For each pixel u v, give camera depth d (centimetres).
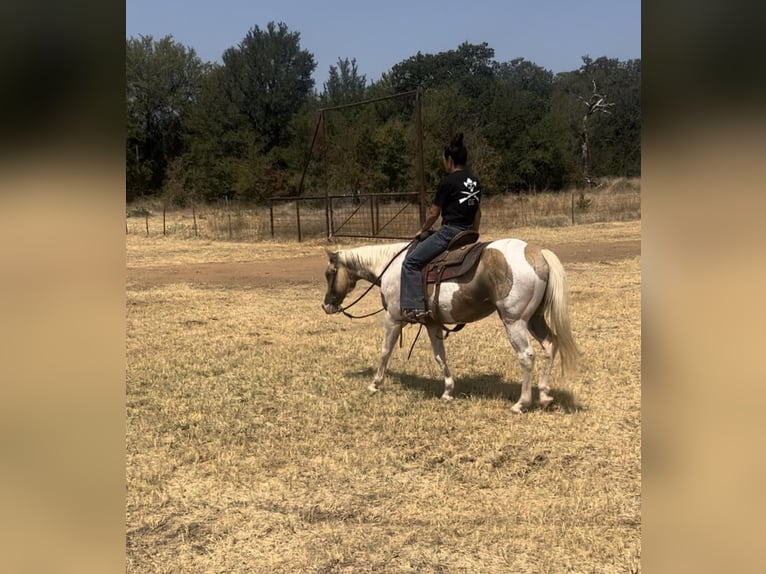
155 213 3747
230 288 1320
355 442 526
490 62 7981
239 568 356
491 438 523
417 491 441
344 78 5894
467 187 572
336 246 2009
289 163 4900
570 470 467
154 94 5244
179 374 718
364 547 374
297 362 762
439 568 352
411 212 2850
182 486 454
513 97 5153
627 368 703
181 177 4828
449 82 6675
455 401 615
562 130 4938
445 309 573
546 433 531
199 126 5028
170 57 5309
